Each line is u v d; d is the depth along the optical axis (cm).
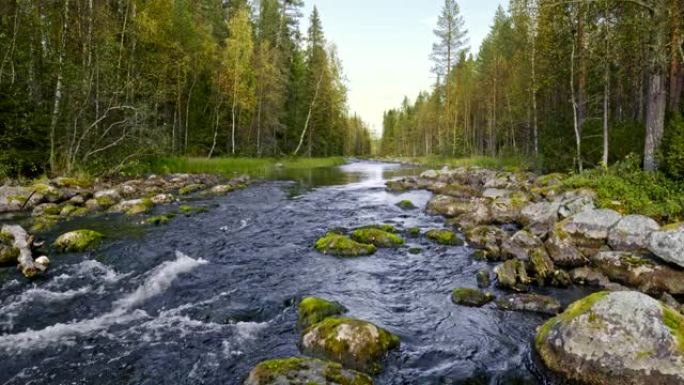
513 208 1355
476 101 5247
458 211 1511
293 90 5019
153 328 609
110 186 1833
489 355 548
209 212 1479
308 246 1077
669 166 1235
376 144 14862
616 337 452
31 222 1195
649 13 1361
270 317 655
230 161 3164
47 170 1848
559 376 475
